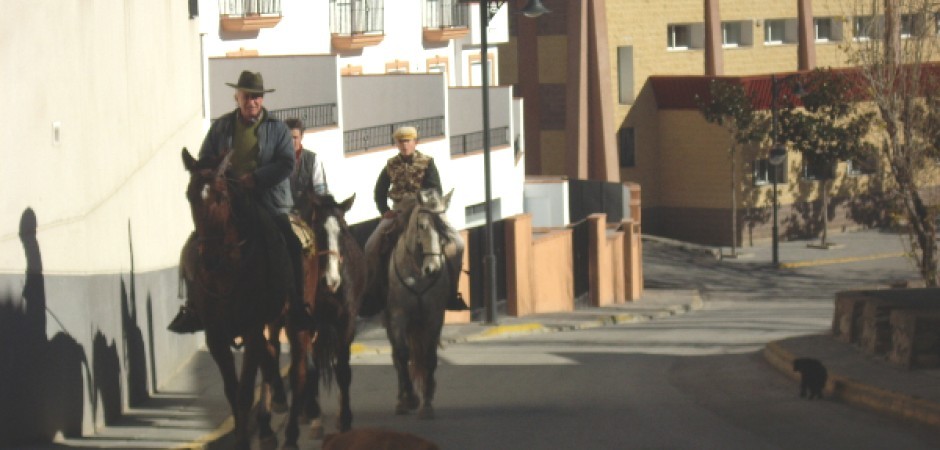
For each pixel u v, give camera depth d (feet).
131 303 48.55
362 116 128.57
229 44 118.42
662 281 169.58
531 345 89.30
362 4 138.21
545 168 209.97
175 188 61.16
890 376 56.39
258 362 40.06
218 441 41.73
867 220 214.69
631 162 213.25
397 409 51.16
